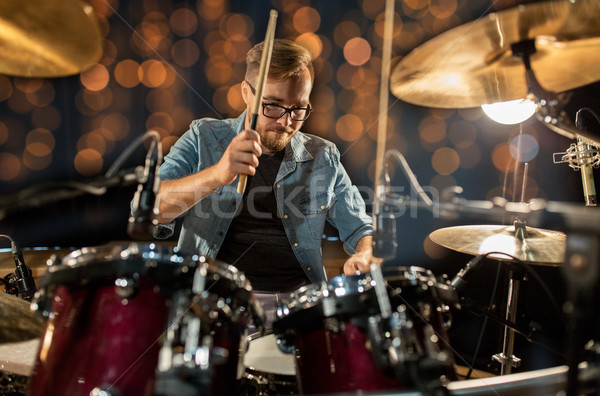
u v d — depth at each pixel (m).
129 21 2.44
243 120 1.82
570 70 1.24
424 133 2.59
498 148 2.47
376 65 2.58
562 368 0.80
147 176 0.90
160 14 2.46
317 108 2.63
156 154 0.91
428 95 1.38
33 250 2.43
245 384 1.17
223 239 1.71
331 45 2.58
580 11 0.99
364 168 2.64
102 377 0.86
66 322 0.93
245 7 2.51
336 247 2.46
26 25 1.09
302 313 1.07
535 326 1.33
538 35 1.08
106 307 0.92
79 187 0.77
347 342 1.03
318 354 1.06
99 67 2.44
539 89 1.08
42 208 2.48
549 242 1.59
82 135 2.48
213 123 1.85
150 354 0.89
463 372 2.15
